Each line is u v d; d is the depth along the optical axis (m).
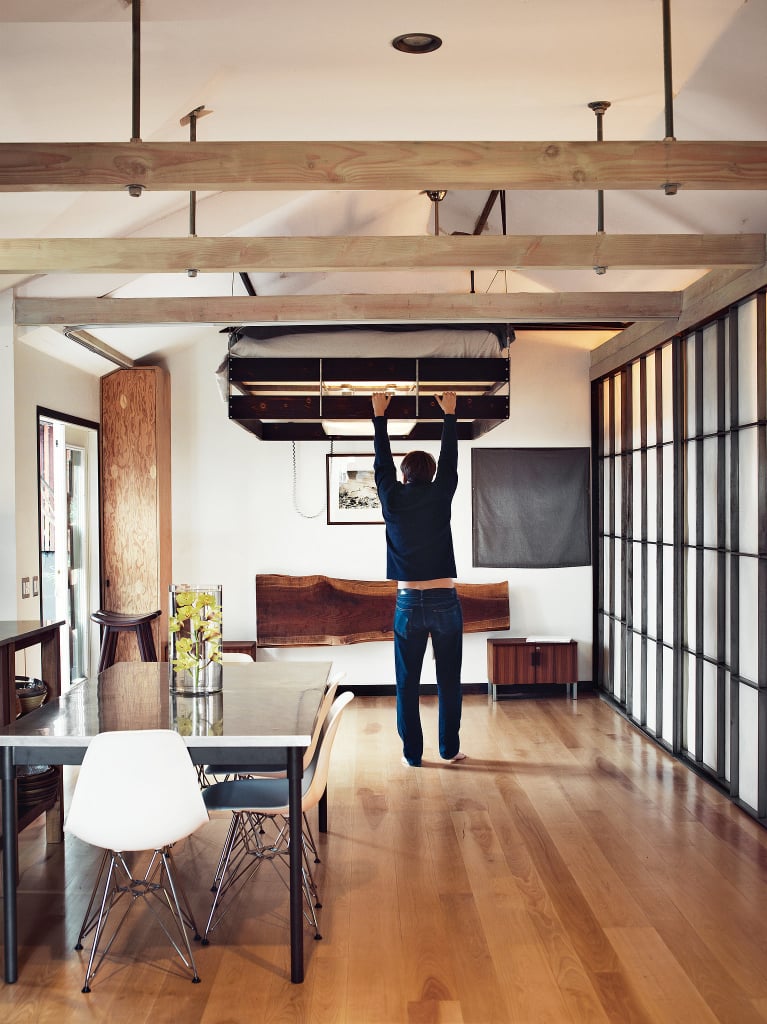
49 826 4.32
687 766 5.55
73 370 6.70
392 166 3.03
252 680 4.06
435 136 4.51
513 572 7.84
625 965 3.09
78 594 7.35
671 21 3.20
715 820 4.57
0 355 5.45
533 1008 2.82
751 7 3.08
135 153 3.01
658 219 5.17
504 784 5.20
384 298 5.14
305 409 5.37
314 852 4.00
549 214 5.98
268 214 5.45
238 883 3.83
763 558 4.50
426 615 5.37
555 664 7.46
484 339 5.14
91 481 7.37
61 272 4.30
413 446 7.84
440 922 3.43
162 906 3.61
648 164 3.05
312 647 7.82
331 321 5.14
